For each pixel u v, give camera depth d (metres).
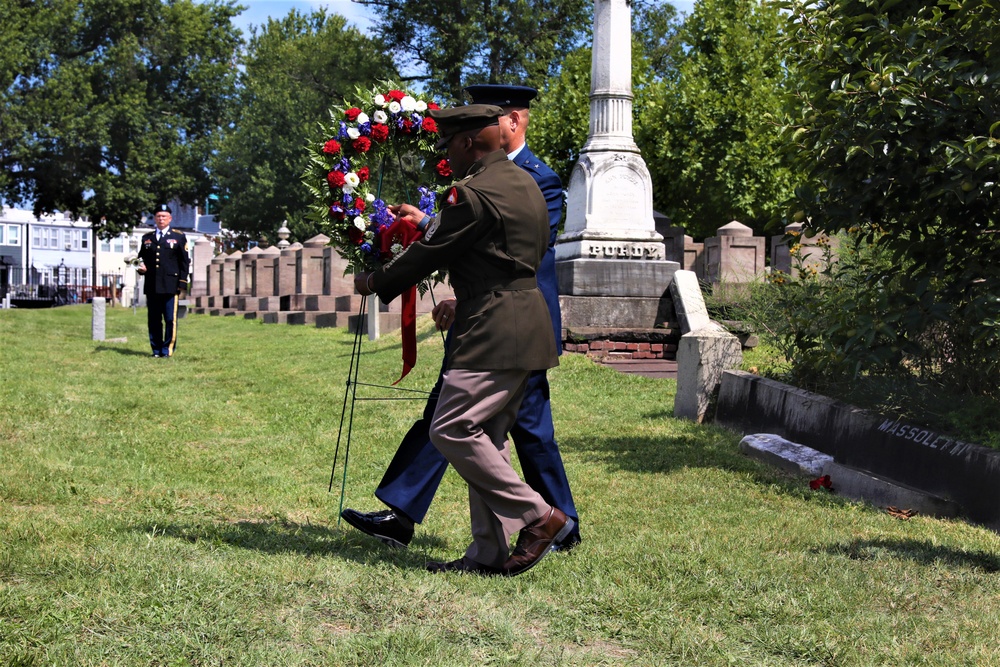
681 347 9.27
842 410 6.89
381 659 2.99
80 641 2.99
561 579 4.03
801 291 10.60
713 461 7.21
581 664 3.08
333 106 5.12
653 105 26.48
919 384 6.56
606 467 6.97
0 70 39.72
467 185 3.98
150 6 44.84
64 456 6.82
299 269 27.56
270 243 53.19
